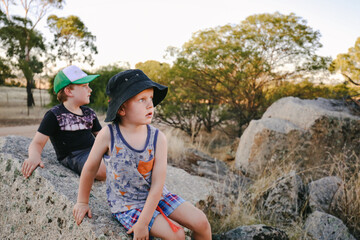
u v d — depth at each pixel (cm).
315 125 506
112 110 154
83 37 2453
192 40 784
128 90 150
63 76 252
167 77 791
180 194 323
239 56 745
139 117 155
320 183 388
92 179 171
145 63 820
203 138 800
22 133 953
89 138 270
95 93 1309
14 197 232
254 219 324
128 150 157
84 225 174
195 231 165
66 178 234
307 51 771
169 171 398
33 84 1805
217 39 779
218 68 737
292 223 318
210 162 527
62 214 193
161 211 164
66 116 254
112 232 168
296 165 495
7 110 1534
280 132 508
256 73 749
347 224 328
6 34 1641
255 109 780
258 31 793
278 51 790
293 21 776
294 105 554
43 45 1847
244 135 560
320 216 304
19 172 234
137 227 152
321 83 798
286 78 798
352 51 949
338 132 498
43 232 203
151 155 161
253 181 472
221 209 336
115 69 1320
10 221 228
